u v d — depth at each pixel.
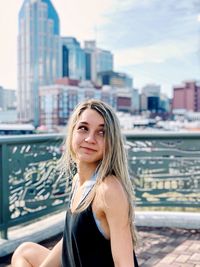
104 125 1.59
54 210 4.54
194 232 4.46
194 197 4.96
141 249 3.81
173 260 3.53
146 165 5.07
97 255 1.49
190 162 4.97
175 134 4.98
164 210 5.18
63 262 1.63
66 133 1.81
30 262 2.08
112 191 1.45
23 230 4.17
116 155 1.55
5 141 3.75
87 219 1.49
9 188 3.87
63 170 1.88
